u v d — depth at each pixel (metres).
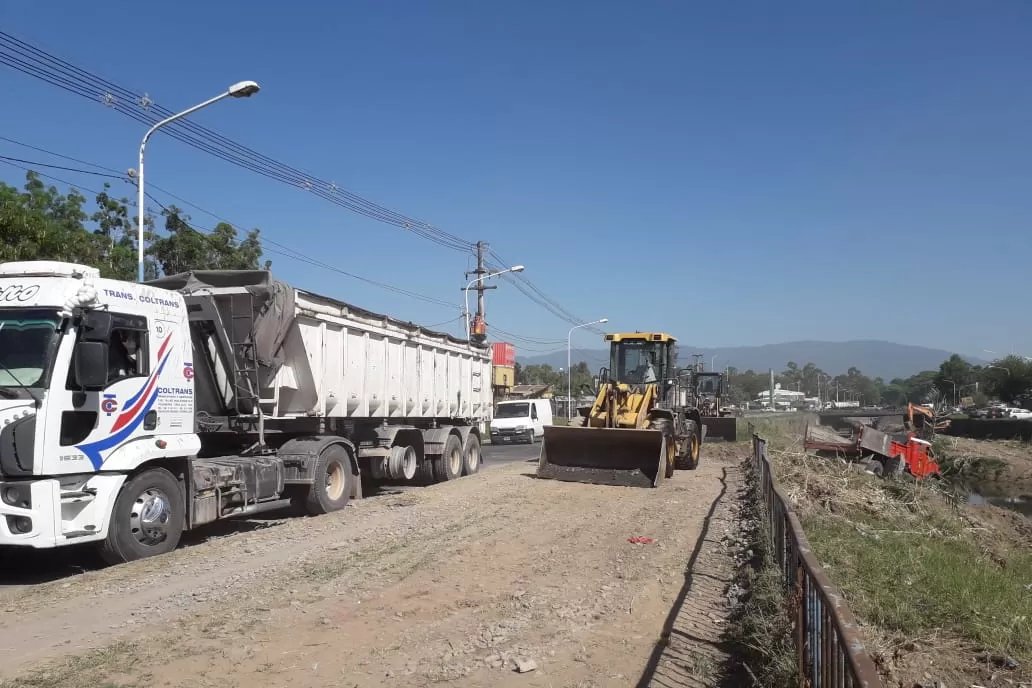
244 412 12.01
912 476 23.69
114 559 8.99
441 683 5.32
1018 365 88.81
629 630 6.53
